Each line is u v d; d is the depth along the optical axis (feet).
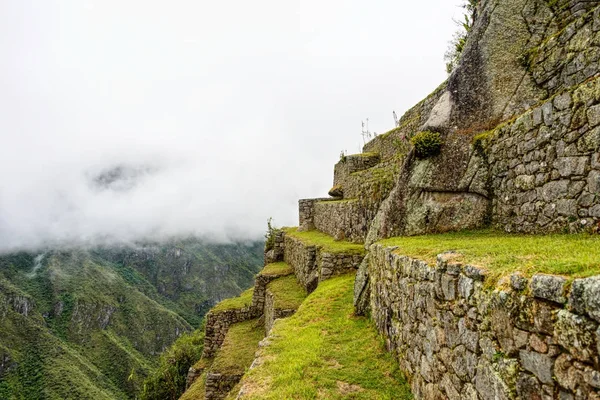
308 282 61.62
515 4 31.63
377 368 24.18
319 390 21.74
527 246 16.87
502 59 31.45
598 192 18.35
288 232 106.22
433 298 17.31
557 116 21.56
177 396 97.91
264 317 73.00
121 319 532.73
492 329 11.90
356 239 64.13
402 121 68.08
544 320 9.35
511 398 10.59
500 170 28.25
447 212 32.17
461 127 32.94
